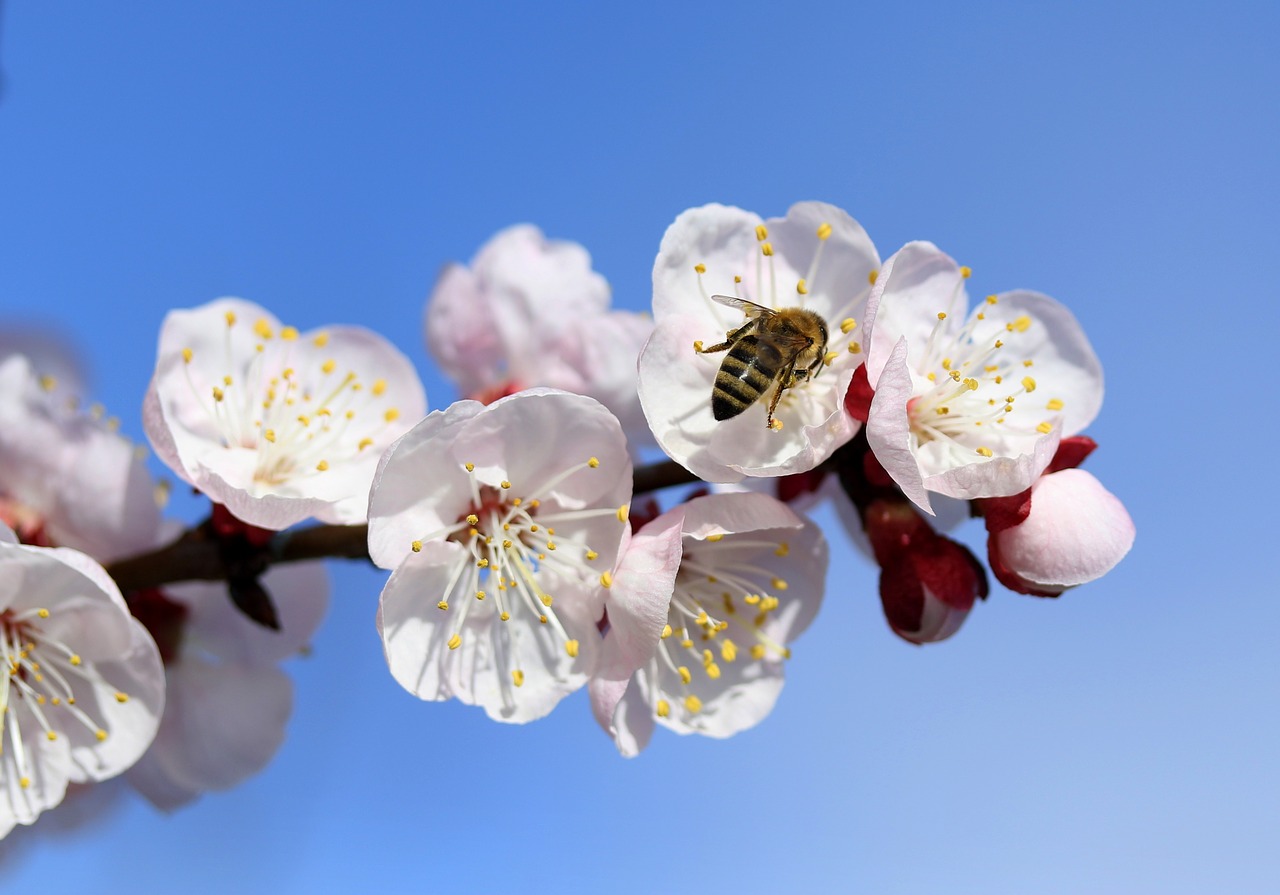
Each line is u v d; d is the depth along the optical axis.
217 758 0.32
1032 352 0.30
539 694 0.29
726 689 0.30
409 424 0.32
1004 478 0.29
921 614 0.29
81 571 0.29
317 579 0.33
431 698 0.29
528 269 0.34
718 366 0.30
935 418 0.30
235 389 0.31
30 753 0.30
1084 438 0.29
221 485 0.30
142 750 0.30
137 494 0.31
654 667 0.30
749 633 0.30
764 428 0.29
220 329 0.31
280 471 0.31
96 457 0.31
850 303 0.30
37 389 0.31
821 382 0.30
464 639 0.29
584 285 0.34
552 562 0.29
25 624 0.30
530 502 0.29
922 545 0.30
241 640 0.32
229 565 0.30
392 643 0.29
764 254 0.30
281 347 0.32
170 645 0.32
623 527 0.29
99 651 0.30
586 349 0.34
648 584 0.29
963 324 0.30
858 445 0.30
